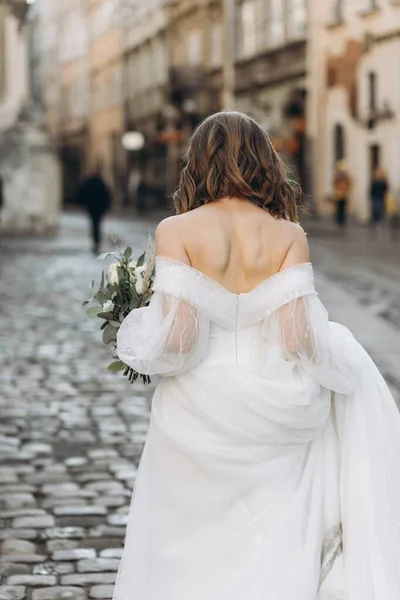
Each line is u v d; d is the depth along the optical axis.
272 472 3.09
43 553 4.87
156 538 3.13
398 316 12.45
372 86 37.31
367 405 3.31
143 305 3.32
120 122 65.94
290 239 3.16
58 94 81.12
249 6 45.56
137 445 6.91
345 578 3.16
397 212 32.59
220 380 3.07
